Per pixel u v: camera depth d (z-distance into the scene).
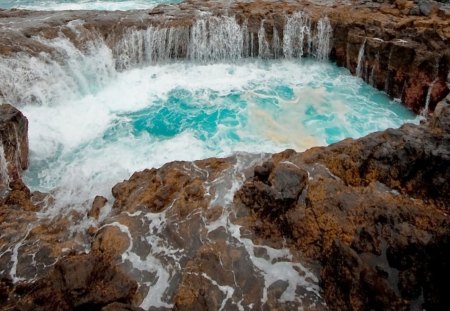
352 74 19.02
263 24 19.94
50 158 13.55
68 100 16.70
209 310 7.80
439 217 8.64
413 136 10.75
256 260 8.80
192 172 11.44
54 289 7.64
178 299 7.91
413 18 18.16
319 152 11.29
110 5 26.97
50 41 17.58
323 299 8.05
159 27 19.38
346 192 9.72
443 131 10.71
